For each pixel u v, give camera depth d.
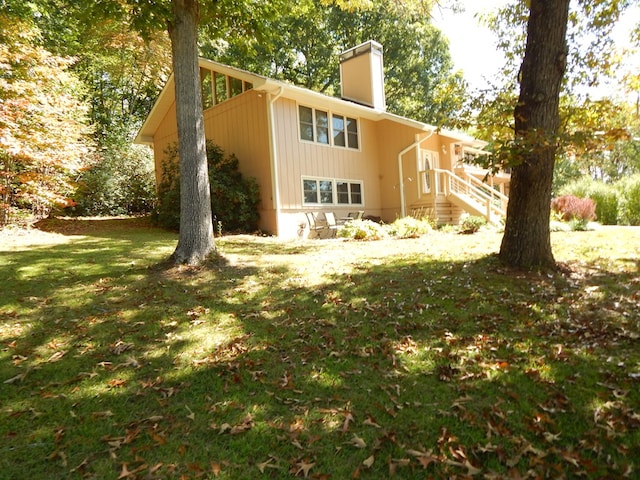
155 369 3.29
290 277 5.90
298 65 27.23
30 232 10.27
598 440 2.28
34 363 3.38
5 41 10.52
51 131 10.35
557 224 10.98
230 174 12.51
